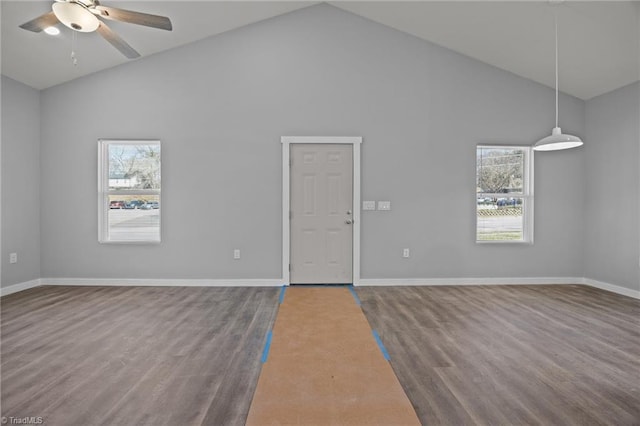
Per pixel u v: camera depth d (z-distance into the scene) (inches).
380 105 184.4
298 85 183.2
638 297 159.3
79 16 105.7
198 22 168.4
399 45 184.7
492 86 186.5
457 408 72.8
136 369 90.1
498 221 190.1
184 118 181.8
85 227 181.8
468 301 153.8
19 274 171.0
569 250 187.8
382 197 184.7
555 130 132.9
